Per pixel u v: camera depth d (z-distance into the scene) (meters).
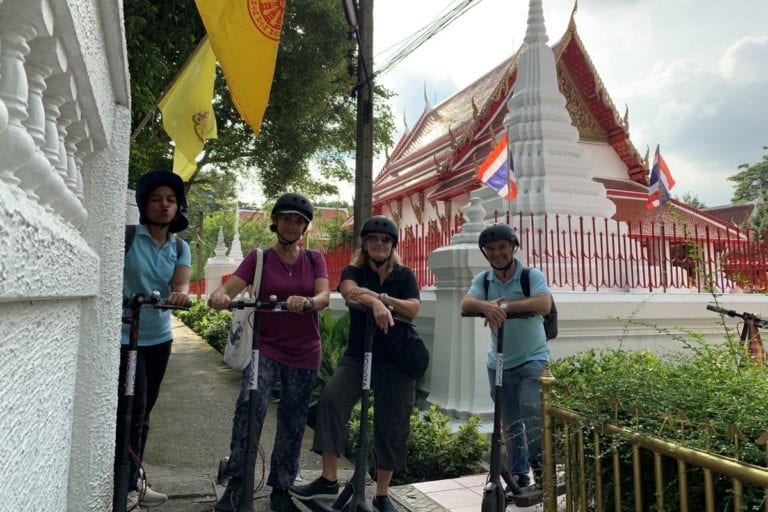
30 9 1.10
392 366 3.80
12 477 1.12
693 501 2.48
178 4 9.84
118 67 2.14
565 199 9.62
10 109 1.12
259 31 5.26
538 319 4.37
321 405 3.86
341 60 14.59
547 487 3.13
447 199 18.09
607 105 16.69
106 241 2.37
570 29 15.64
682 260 8.43
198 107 6.36
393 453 3.76
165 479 4.51
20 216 1.02
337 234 18.70
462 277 6.30
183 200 3.94
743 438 2.09
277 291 3.89
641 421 2.60
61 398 1.76
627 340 7.26
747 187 44.81
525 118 10.40
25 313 1.22
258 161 16.84
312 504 3.87
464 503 4.27
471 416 5.94
